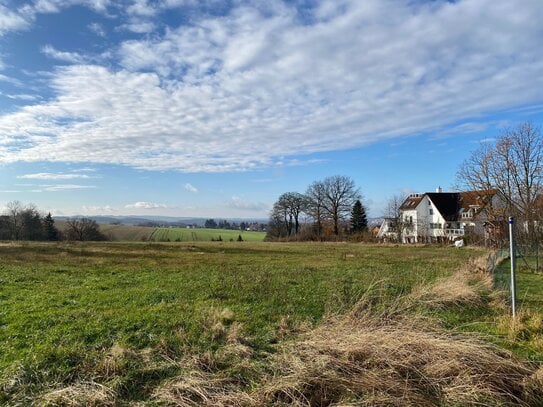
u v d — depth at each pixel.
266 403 4.97
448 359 5.88
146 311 9.43
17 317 8.71
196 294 11.79
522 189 35.81
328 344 6.37
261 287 12.92
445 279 13.68
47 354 6.18
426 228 74.31
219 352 6.43
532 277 17.09
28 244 34.78
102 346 6.84
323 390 5.27
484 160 37.00
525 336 7.75
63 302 10.52
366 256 28.61
